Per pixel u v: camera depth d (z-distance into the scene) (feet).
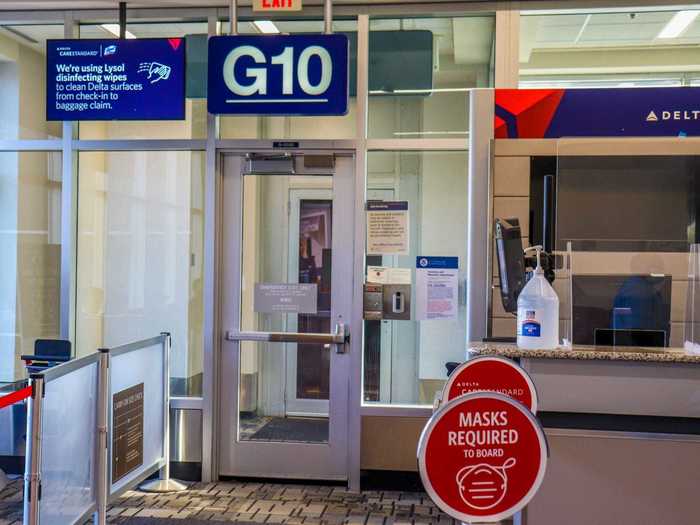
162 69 15.31
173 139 16.43
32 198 16.83
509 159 13.60
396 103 16.11
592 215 13.30
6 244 16.88
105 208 16.81
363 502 15.01
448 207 16.05
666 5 15.40
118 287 16.79
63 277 16.63
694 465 9.07
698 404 9.07
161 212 16.63
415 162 16.10
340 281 16.29
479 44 16.05
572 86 16.01
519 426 5.88
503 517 5.85
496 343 10.68
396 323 16.11
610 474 9.16
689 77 16.03
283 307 16.40
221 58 13.70
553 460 9.22
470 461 5.82
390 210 16.07
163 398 15.55
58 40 15.34
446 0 15.75
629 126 13.50
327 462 16.22
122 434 13.33
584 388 9.23
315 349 16.34
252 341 16.44
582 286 11.78
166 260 16.63
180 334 16.56
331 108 13.62
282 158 16.29
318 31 16.38
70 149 16.62
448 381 8.09
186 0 15.84
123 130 16.60
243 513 14.15
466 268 16.02
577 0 15.52
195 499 14.97
